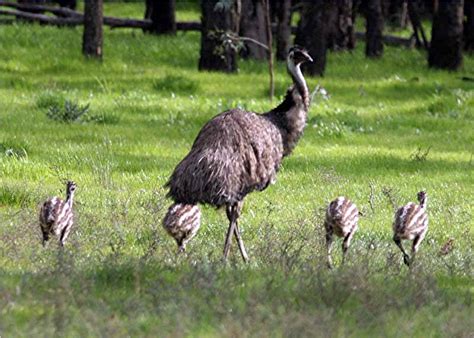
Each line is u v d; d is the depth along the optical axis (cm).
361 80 7481
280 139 2898
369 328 2019
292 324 1967
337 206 2769
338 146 5147
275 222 3362
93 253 2692
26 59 7381
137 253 2755
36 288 2141
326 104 6391
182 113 5809
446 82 7462
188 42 8738
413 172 4522
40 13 9325
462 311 2186
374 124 5859
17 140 4675
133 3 11950
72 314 1980
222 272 2353
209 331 1941
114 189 3831
